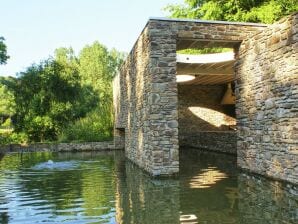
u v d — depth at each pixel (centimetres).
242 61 1009
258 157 928
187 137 1920
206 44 1053
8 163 1407
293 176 768
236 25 1002
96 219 561
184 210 597
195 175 964
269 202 625
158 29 962
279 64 812
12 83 2536
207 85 1925
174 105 962
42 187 869
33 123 2308
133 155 1315
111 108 2198
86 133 2078
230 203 633
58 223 549
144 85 1057
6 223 561
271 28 841
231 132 1427
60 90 2542
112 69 4816
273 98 842
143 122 1084
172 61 966
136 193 750
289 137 780
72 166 1268
